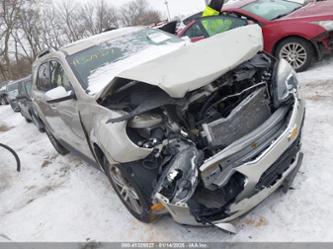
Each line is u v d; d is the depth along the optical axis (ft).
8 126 34.27
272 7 21.48
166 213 9.07
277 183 8.43
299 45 18.69
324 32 17.62
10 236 11.90
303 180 9.89
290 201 9.27
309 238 8.05
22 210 13.60
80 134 12.09
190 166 7.73
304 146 11.60
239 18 20.40
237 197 7.84
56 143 18.03
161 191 8.00
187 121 8.64
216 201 8.10
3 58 122.52
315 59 19.02
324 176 9.82
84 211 12.07
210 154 8.19
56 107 13.46
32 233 11.70
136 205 9.95
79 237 10.71
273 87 9.27
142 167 8.71
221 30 20.89
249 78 9.37
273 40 19.42
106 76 11.29
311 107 14.38
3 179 17.62
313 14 18.52
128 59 12.27
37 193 14.73
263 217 9.05
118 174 10.03
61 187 14.53
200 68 8.30
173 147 8.27
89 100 10.25
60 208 12.78
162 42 13.58
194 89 7.98
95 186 13.60
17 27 125.80
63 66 12.64
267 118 9.08
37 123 24.76
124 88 9.56
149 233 9.84
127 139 8.43
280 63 9.85
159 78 8.16
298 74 18.99
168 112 8.54
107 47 13.28
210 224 8.07
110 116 9.07
